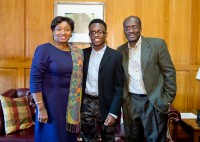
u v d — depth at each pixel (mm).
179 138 3150
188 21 3088
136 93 2100
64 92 1809
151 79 2041
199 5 3074
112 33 3080
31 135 2424
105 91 1942
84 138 2098
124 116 2184
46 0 3033
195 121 2680
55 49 1798
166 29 3088
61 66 1764
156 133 2061
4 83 3117
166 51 2070
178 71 3143
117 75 1954
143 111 2082
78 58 1862
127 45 2164
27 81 3119
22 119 2607
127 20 2047
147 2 3057
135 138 2195
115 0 3045
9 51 3086
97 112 1995
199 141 2725
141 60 2039
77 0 3029
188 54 3123
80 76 1872
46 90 1777
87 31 3049
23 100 2756
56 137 1805
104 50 1985
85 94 2029
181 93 3160
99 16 3041
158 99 2020
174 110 2422
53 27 1821
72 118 1840
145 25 3076
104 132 2012
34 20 3055
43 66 1732
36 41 3082
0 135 2408
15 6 3037
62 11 3029
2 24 3055
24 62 3096
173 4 3068
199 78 2740
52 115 1790
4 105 2520
